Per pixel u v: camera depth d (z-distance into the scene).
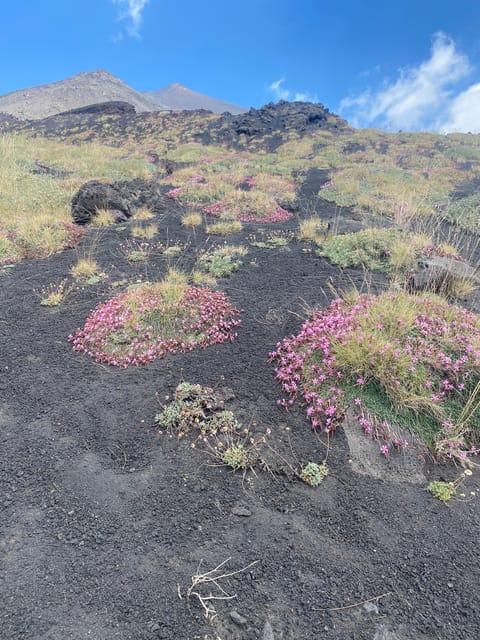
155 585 2.72
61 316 6.43
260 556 2.94
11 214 11.10
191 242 10.13
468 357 4.38
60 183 15.14
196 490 3.48
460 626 2.54
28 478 3.58
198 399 4.39
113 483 3.54
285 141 33.97
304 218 13.02
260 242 10.12
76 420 4.26
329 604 2.64
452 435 3.93
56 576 2.76
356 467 3.73
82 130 39.03
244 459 3.73
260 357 5.23
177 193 15.21
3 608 2.55
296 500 3.41
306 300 6.77
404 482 3.62
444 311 5.12
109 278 7.82
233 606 2.60
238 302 6.76
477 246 10.42
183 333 5.64
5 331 5.98
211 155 28.64
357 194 15.88
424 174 21.84
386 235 9.05
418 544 3.07
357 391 4.28
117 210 12.08
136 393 4.66
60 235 9.78
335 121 40.53
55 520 3.20
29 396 4.63
